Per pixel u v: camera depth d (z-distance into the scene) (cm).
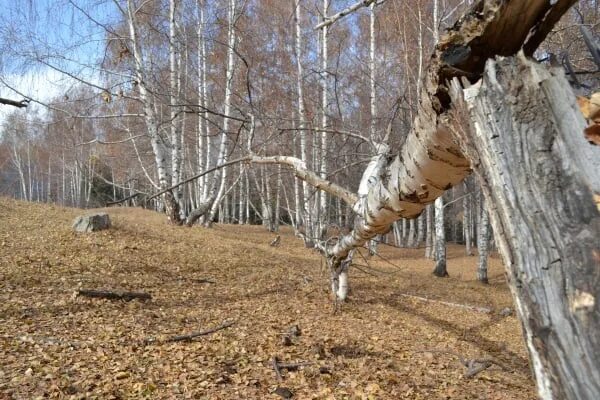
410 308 870
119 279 761
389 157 320
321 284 920
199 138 1825
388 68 1390
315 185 488
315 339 577
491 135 133
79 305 593
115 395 362
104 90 1171
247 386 409
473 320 844
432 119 188
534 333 113
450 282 1303
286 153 1191
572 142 121
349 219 755
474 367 546
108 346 467
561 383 105
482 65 158
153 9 1445
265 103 1196
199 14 1495
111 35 1329
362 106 1195
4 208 1282
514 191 124
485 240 1452
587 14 681
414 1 1281
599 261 106
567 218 114
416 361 552
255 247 1339
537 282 114
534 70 132
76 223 1083
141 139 2184
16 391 347
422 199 270
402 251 2278
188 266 940
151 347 480
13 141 3741
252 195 3144
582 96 135
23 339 454
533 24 145
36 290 636
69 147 2317
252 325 609
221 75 1411
